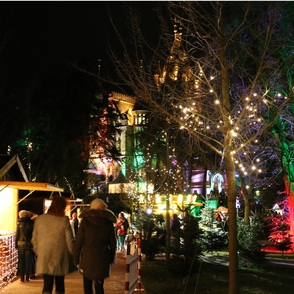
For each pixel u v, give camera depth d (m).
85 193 38.38
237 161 15.71
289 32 18.58
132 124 57.56
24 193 17.78
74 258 8.48
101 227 8.43
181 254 16.19
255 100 12.61
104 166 61.97
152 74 11.89
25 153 39.22
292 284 16.69
